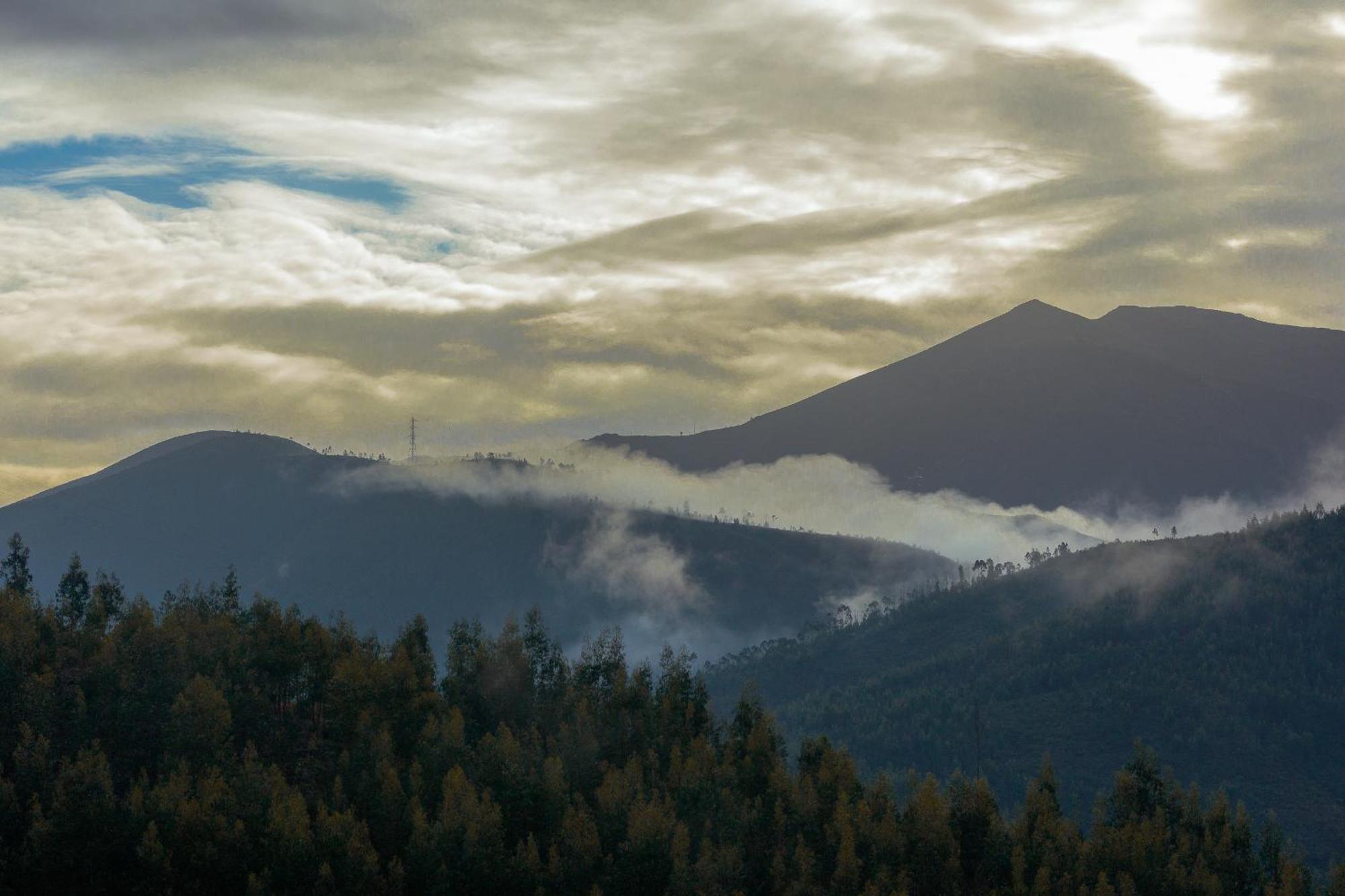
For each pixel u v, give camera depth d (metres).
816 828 194.62
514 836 181.38
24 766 169.50
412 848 168.00
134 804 163.38
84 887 158.38
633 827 174.62
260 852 162.88
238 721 193.75
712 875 170.00
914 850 194.75
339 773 186.12
